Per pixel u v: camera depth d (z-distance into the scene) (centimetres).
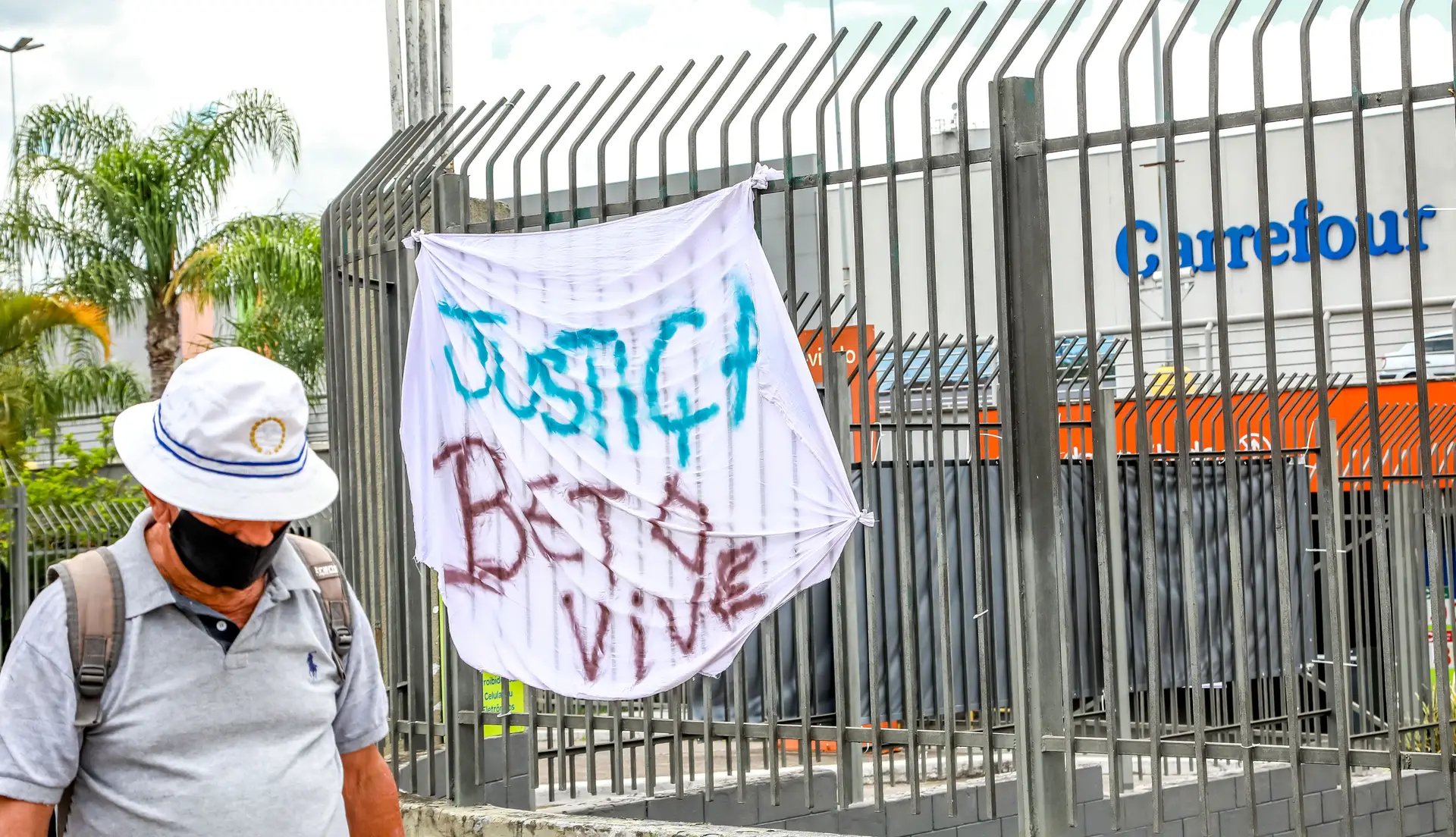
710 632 523
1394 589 895
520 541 565
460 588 580
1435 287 2006
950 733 482
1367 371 400
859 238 493
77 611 271
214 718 279
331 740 301
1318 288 411
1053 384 463
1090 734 718
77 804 278
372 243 653
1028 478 466
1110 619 454
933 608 667
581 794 650
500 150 580
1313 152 411
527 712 580
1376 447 398
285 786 284
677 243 527
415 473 593
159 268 2162
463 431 579
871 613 496
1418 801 852
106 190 2117
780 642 552
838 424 576
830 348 503
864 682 652
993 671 474
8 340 1783
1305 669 850
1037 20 468
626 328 538
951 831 690
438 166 609
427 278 589
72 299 2053
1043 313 464
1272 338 419
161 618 278
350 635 306
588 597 548
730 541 518
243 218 2205
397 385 623
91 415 2172
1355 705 889
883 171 489
